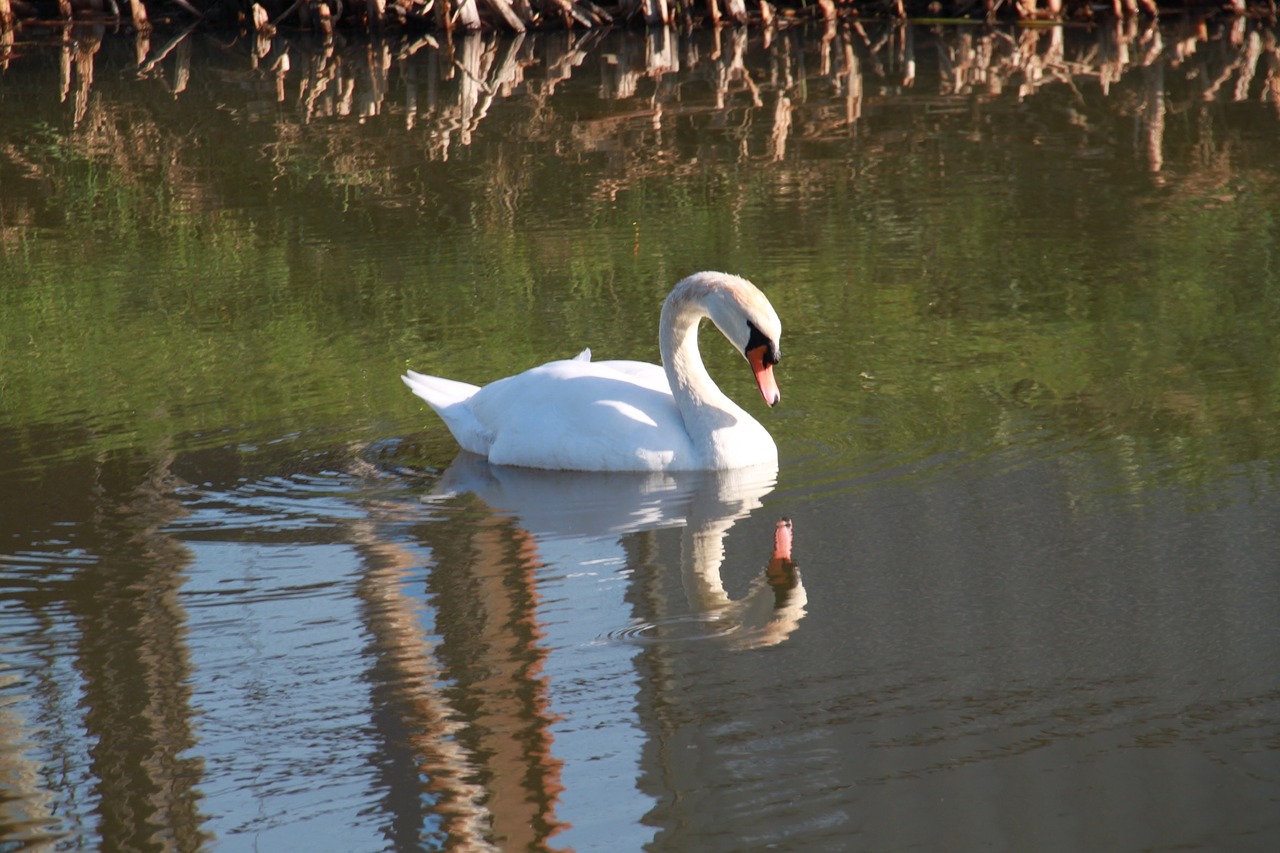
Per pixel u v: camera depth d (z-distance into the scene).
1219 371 14.11
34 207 22.25
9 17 37.78
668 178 23.23
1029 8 37.22
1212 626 8.93
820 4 38.28
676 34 36.97
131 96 30.55
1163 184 21.91
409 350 15.68
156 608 9.79
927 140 25.38
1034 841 6.91
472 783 7.61
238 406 14.07
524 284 17.97
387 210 21.66
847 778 7.48
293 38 37.06
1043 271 17.86
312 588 9.99
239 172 24.19
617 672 8.73
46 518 11.36
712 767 7.68
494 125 27.41
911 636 9.02
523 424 12.56
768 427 13.24
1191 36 34.84
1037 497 11.21
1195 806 7.15
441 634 9.30
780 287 17.58
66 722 8.38
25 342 16.25
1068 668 8.51
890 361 14.92
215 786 7.69
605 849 7.01
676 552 10.50
